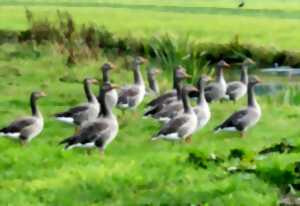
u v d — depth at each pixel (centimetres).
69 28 4381
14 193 1667
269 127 2544
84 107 2409
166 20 6206
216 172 1794
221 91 3016
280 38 5172
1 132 2184
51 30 4384
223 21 6178
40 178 1795
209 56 4619
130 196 1619
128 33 4872
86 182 1712
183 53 3584
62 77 3494
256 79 2409
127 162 1933
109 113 2039
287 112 2847
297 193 1608
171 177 1745
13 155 1983
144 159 1936
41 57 3988
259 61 4559
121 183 1705
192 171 1805
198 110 2341
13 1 7844
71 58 3828
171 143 2245
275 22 6097
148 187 1684
